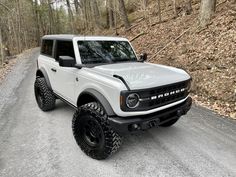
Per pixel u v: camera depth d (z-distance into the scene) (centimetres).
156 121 330
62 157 360
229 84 604
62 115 534
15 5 3572
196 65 762
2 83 919
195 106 583
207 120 498
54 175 316
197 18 1054
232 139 413
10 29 3794
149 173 321
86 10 3206
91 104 344
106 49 446
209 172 322
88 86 359
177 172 322
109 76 330
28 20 4412
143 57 489
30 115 537
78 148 387
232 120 493
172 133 443
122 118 311
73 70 403
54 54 498
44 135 434
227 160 350
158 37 1191
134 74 345
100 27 2564
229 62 675
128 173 321
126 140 418
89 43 428
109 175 316
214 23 905
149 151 378
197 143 402
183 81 363
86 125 354
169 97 345
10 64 1595
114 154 370
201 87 660
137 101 307
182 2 1457
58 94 490
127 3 2362
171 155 366
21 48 3472
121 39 491
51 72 502
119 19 2309
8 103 634
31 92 749
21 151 378
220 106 563
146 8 1616
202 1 953
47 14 4916
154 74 354
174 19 1284
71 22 3812
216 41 803
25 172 323
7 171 326
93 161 349
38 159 354
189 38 948
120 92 297
